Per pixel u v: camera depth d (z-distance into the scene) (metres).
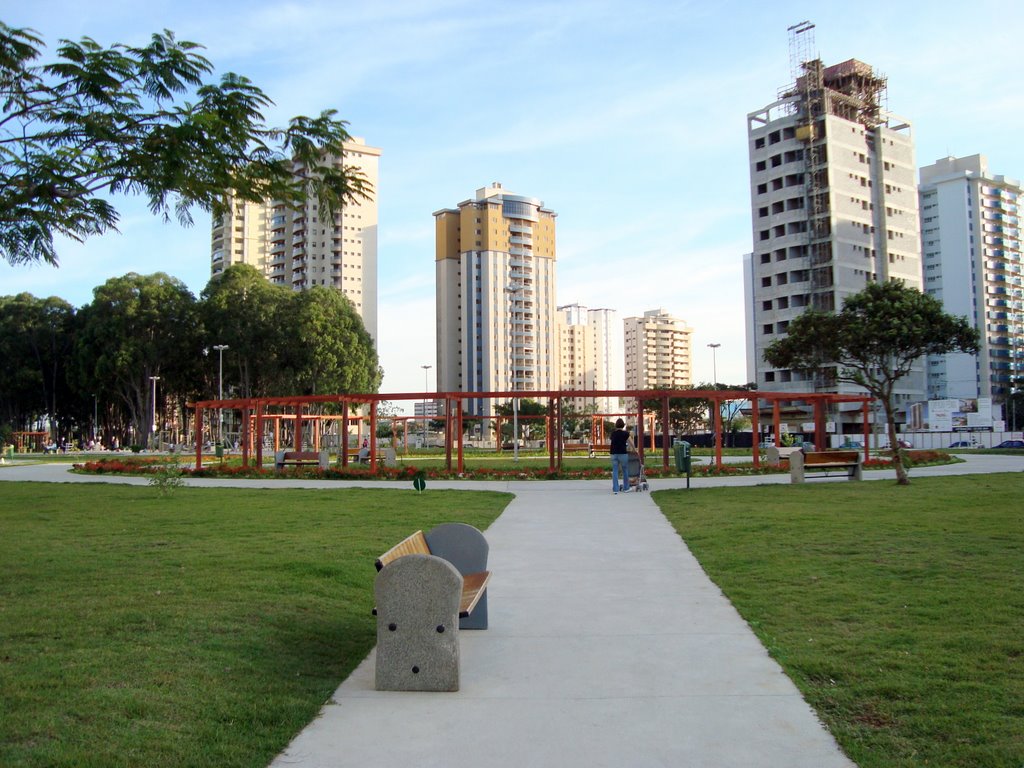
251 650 6.44
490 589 9.13
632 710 5.32
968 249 122.81
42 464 46.50
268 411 67.94
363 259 124.31
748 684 5.79
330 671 6.14
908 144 94.25
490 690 5.75
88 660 5.99
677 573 9.91
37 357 80.25
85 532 13.41
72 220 9.92
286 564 10.03
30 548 11.56
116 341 68.31
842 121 87.69
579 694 5.65
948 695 5.34
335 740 4.83
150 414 72.75
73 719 4.84
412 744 4.77
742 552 10.97
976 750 4.49
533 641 7.02
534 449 60.16
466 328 143.62
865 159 89.69
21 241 9.81
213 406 32.12
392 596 5.80
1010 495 17.83
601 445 45.53
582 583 9.41
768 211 90.88
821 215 86.88
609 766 4.46
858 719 5.05
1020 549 10.63
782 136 89.88
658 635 7.14
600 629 7.38
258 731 4.86
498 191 146.88
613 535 13.17
